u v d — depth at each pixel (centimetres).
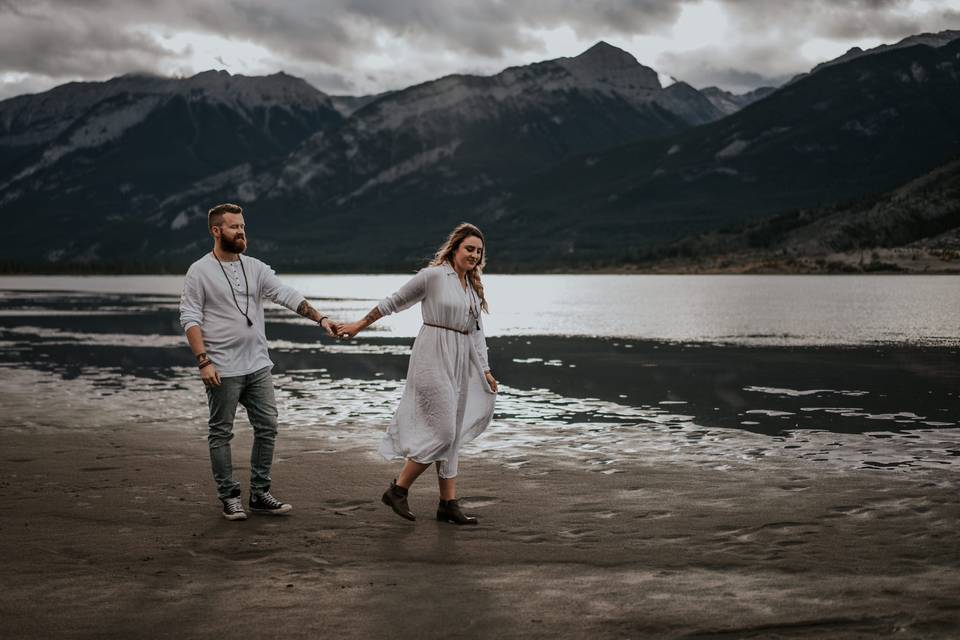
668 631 414
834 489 703
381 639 406
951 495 680
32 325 3284
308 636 410
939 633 408
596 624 423
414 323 3362
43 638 408
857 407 1165
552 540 567
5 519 622
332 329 659
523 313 4209
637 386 1416
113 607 448
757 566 508
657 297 6794
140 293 8794
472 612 439
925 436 948
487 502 672
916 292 7456
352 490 716
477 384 646
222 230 657
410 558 531
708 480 741
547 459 838
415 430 627
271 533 589
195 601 456
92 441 938
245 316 657
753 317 3647
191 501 679
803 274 19800
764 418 1080
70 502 673
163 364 1803
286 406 1204
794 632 412
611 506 654
